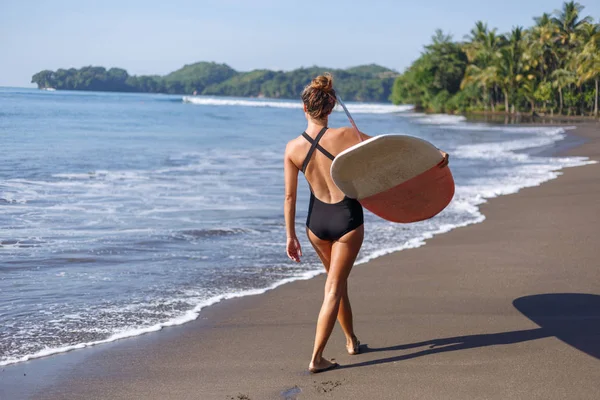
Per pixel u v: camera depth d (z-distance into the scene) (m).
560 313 4.52
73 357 3.75
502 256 6.34
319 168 3.52
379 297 5.02
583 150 20.81
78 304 4.80
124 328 4.28
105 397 3.21
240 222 8.25
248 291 5.24
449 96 86.88
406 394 3.21
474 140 27.42
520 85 73.88
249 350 3.90
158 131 28.91
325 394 3.23
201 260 6.28
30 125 28.31
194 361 3.71
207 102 112.81
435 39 91.75
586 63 63.47
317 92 3.51
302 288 5.36
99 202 9.38
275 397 3.21
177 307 4.77
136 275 5.67
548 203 9.80
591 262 6.01
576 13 72.31
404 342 4.01
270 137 27.02
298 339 4.11
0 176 11.48
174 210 8.97
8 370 3.54
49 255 6.27
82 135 23.66
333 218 3.53
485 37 82.19
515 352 3.76
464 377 3.41
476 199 10.36
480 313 4.57
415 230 7.90
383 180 3.54
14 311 4.59
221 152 18.80
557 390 3.22
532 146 23.05
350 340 3.82
